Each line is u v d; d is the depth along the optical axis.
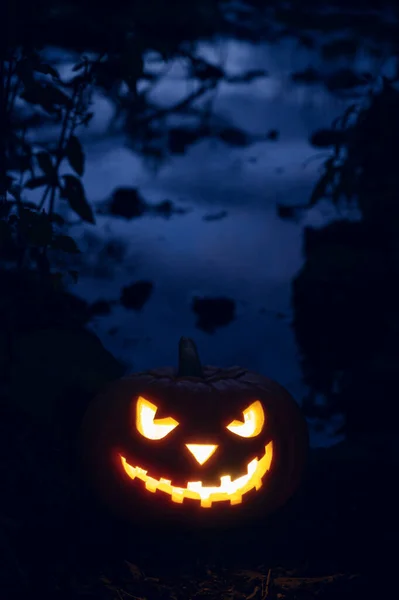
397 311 1.88
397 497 1.38
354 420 1.63
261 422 1.30
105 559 1.25
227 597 1.17
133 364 1.81
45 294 1.61
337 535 1.31
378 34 4.58
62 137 1.54
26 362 1.47
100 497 1.31
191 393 1.29
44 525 1.28
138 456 1.28
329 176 1.80
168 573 1.24
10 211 1.46
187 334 1.96
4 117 1.52
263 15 5.37
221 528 1.31
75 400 1.46
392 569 1.24
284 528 1.34
